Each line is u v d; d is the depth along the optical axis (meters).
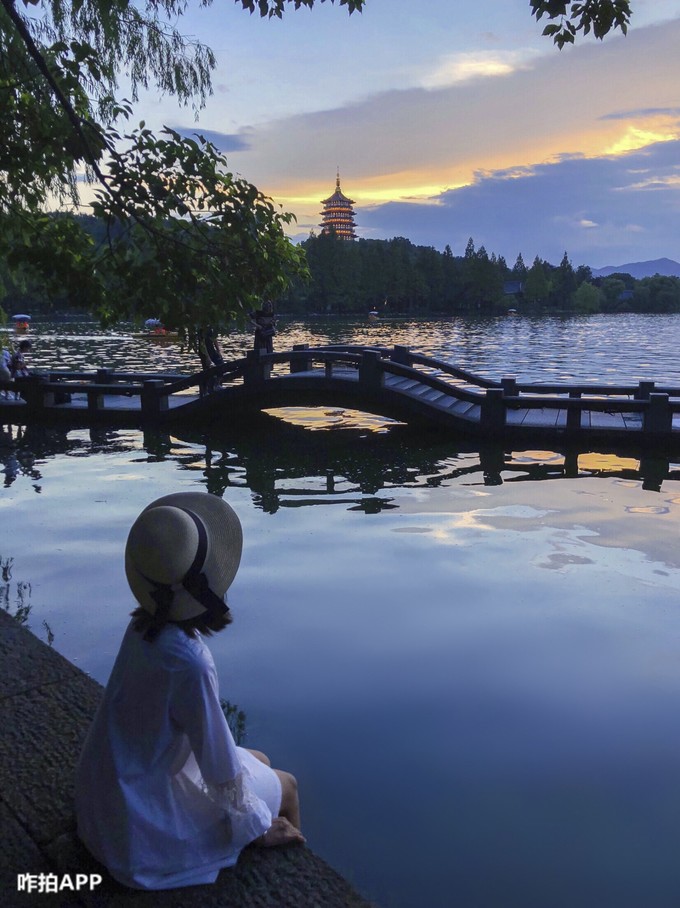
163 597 2.14
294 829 2.60
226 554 2.31
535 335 67.06
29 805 2.88
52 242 5.75
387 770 4.26
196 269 5.50
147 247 5.59
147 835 2.25
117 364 35.19
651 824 3.81
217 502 2.36
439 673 5.43
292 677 5.35
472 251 174.50
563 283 195.88
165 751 2.24
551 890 3.37
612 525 9.27
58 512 9.80
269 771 2.60
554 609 6.62
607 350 46.81
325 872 2.48
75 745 3.28
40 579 7.33
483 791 4.08
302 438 15.45
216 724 2.16
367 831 3.77
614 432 14.42
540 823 3.83
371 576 7.45
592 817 3.89
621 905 3.28
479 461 13.15
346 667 5.50
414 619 6.39
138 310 5.53
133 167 5.38
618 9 5.49
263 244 5.68
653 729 4.70
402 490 11.09
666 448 14.14
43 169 5.54
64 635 6.03
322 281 144.50
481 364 36.22
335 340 54.44
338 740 4.55
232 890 2.38
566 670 5.47
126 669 2.22
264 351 18.25
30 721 3.46
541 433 14.88
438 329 79.25
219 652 5.75
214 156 5.47
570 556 8.09
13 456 13.74
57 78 5.25
